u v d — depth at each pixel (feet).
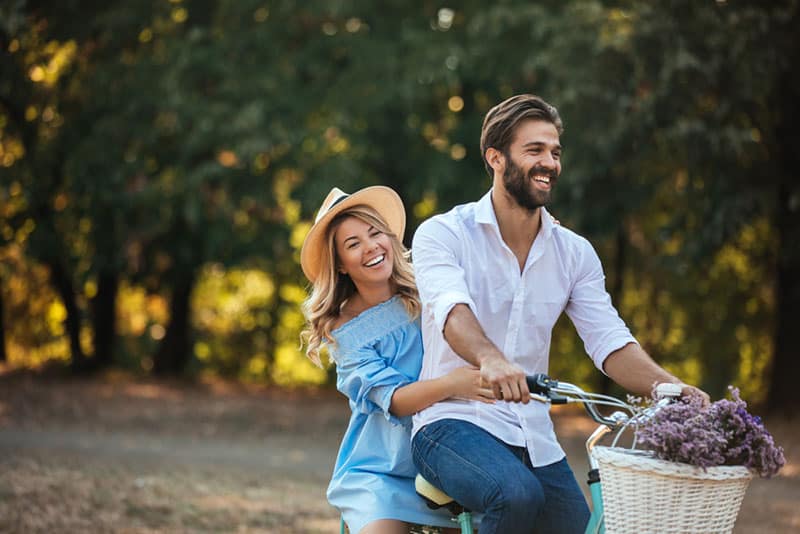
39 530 30.45
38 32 72.02
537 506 15.90
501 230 17.74
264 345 100.73
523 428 17.48
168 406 70.64
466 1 74.33
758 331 84.53
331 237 19.40
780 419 67.62
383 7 75.25
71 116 75.10
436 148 76.54
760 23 55.77
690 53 56.39
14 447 49.08
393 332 19.24
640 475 13.62
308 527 33.32
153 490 38.17
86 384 80.84
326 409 74.59
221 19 74.43
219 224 74.23
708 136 57.72
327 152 71.15
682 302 86.43
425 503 18.44
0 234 79.30
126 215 75.72
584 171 61.77
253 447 56.18
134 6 72.64
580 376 93.04
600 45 58.65
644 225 81.97
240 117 66.54
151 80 72.02
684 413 14.14
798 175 61.93
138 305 103.81
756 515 38.70
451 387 17.15
